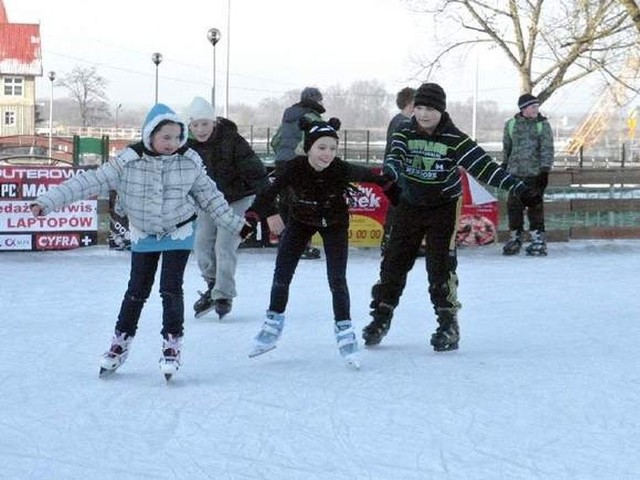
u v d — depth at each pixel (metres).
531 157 11.16
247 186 7.06
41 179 10.70
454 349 6.23
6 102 63.59
